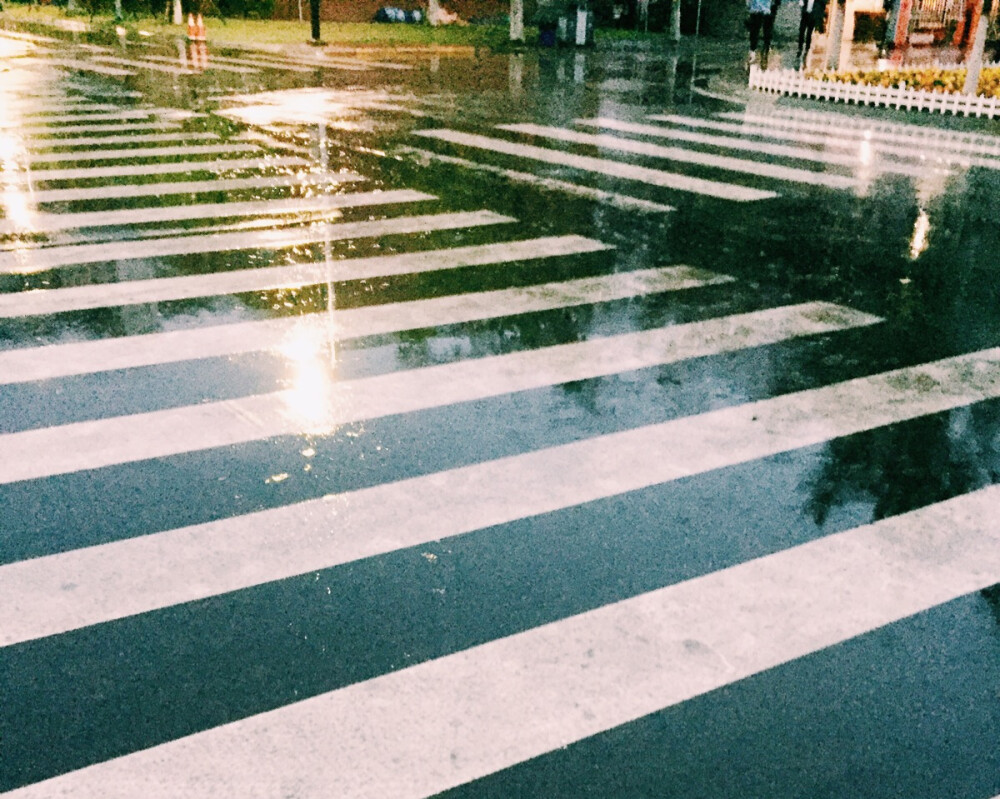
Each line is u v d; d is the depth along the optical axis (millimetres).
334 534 3312
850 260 6941
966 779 2293
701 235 7582
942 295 6172
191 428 4086
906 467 3852
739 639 2783
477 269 6547
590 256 6918
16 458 3803
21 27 34812
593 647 2744
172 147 11117
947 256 7098
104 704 2500
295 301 5816
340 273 6414
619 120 14109
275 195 8742
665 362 4926
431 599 2959
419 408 4316
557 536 3314
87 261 6629
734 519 3438
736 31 39812
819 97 17422
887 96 16219
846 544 3285
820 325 5551
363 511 3463
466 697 2543
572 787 2252
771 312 5766
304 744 2379
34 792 2217
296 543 3256
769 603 2951
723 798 2230
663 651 2729
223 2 42375
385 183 9367
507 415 4266
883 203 8828
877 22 39688
